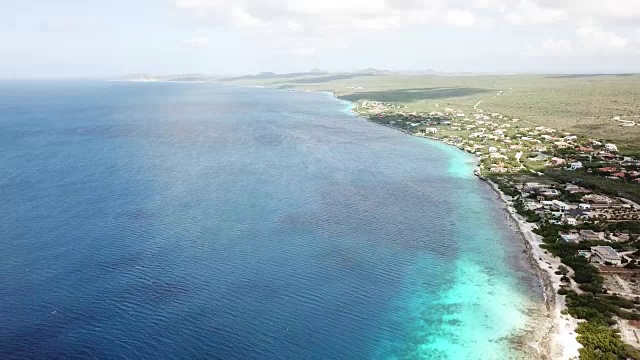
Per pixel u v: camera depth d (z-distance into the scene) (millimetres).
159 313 74125
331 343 68812
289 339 69188
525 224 115750
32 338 67500
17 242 99375
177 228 109125
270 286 83812
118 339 67562
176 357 64188
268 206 126750
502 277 89000
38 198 129875
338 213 122625
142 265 89938
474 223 117188
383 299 80938
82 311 74250
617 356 64625
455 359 65688
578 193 136500
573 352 66250
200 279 85250
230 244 100938
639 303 77875
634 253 95875
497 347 68125
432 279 88250
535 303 79625
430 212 125000
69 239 101312
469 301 80688
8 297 77812
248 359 64500
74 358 63438
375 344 68875
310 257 96062
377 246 102500
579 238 104500
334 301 79875
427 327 73125
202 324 71750
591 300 78938
